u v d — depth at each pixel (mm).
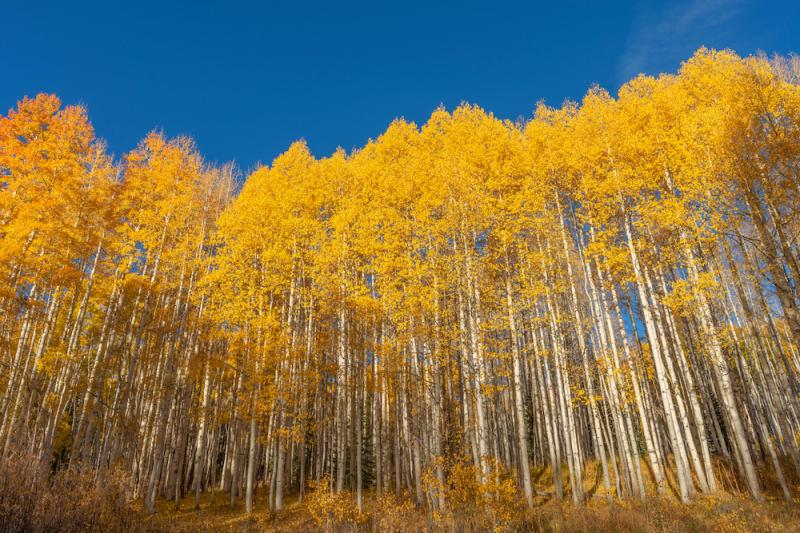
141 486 16891
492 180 17438
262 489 21609
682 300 14227
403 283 16047
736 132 10695
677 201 13430
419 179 18266
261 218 19609
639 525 10719
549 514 12523
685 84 17406
